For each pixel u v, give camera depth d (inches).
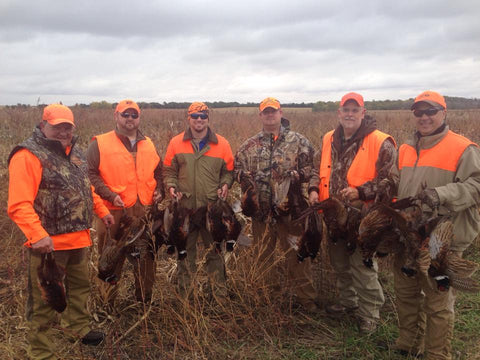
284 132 181.0
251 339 159.9
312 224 163.2
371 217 136.7
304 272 181.0
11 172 126.3
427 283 130.6
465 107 1167.6
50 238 127.7
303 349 154.0
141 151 173.9
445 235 121.7
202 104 177.9
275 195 175.3
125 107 168.1
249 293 174.6
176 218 170.6
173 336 152.3
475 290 117.3
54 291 127.6
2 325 160.2
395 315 175.6
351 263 165.2
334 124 567.2
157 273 203.9
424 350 145.6
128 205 169.8
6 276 197.0
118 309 173.3
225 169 186.7
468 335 159.2
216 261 188.9
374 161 155.3
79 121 579.2
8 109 651.5
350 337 160.6
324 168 170.6
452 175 127.9
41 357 135.9
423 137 134.1
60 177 132.6
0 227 229.1
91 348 151.6
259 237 189.0
